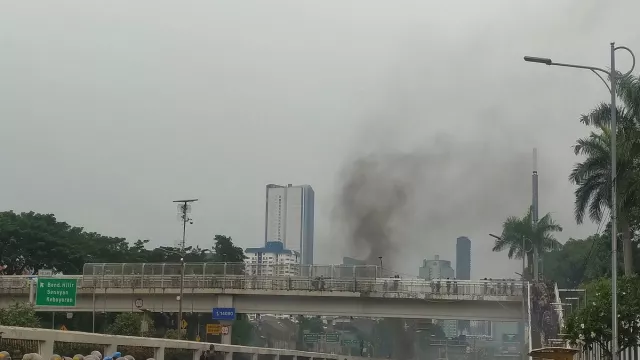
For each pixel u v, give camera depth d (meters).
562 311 63.66
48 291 64.81
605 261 80.38
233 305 71.25
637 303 31.61
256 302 71.25
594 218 53.84
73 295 64.56
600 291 33.94
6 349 26.83
